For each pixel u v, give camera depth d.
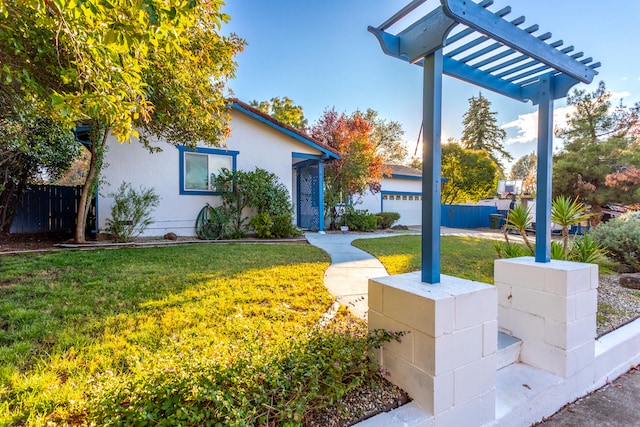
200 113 5.43
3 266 4.52
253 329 2.46
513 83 2.69
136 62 2.29
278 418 1.39
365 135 13.60
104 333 2.43
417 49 1.88
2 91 2.97
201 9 2.35
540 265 2.41
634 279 4.37
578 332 2.32
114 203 7.69
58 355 2.07
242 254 5.98
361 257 6.19
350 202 13.93
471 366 1.69
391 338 1.78
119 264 4.79
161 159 8.28
